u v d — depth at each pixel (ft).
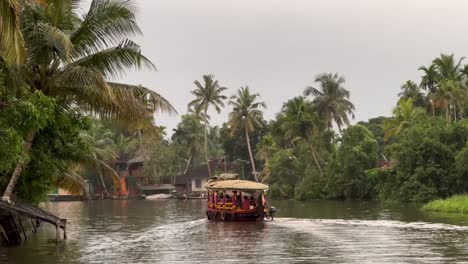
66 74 68.64
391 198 174.70
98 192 302.66
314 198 218.59
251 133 295.28
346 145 208.64
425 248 62.80
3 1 34.60
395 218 107.55
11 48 35.99
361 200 198.08
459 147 164.04
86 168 104.22
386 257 56.54
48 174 71.67
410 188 165.37
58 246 69.87
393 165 179.01
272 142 262.47
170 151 293.02
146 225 104.37
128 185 297.74
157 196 279.28
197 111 275.18
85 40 71.56
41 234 85.97
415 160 166.61
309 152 231.50
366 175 196.65
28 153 66.95
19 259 58.59
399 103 208.03
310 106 231.30
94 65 71.82
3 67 56.90
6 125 55.16
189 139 312.91
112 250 65.87
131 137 313.12
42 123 57.11
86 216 135.33
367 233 79.77
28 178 73.26
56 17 69.31
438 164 163.12
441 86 194.90
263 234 81.61
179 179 313.32
